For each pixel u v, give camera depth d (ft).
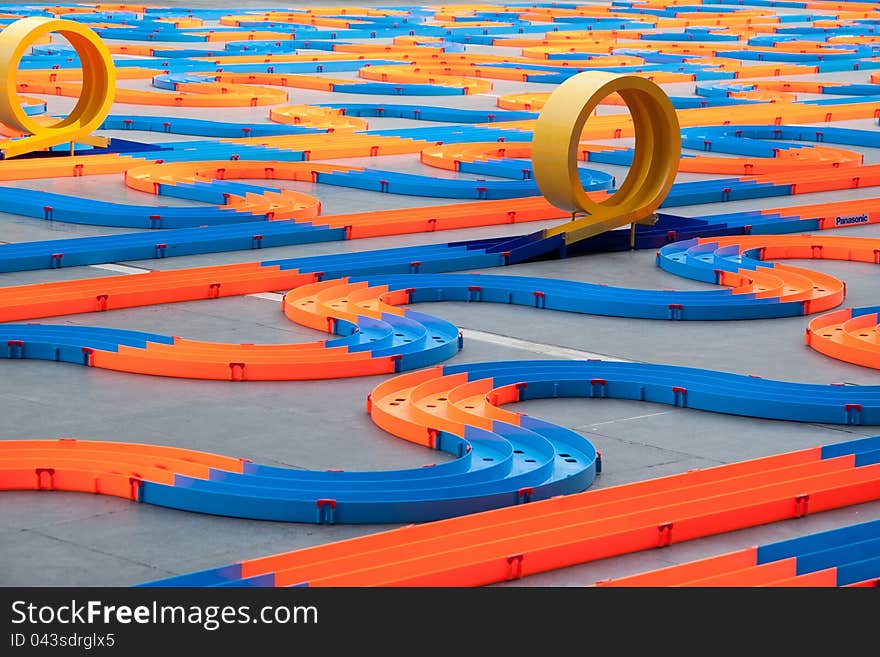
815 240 80.84
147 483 43.83
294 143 110.83
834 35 228.84
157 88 148.25
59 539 41.22
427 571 38.29
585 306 67.87
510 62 175.94
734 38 219.00
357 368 57.26
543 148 78.43
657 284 73.92
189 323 64.23
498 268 76.69
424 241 82.79
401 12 253.24
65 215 84.53
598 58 179.93
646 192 82.64
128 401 53.57
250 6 262.88
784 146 115.44
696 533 42.29
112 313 65.62
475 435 49.19
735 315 67.15
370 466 47.65
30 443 46.91
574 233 79.46
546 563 39.63
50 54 173.99
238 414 52.49
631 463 48.44
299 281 70.90
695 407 54.49
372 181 97.30
